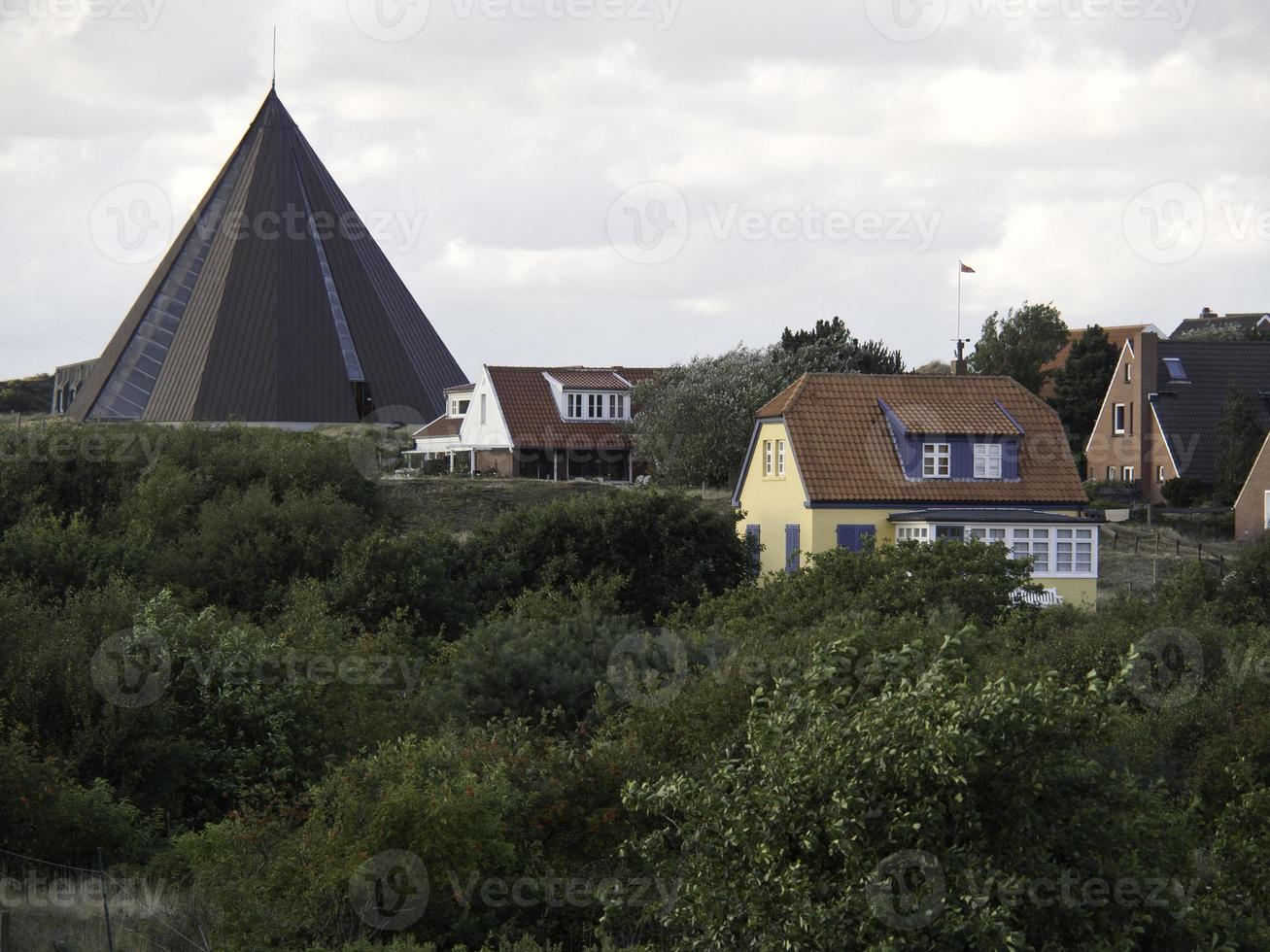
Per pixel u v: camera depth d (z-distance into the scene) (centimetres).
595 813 6253
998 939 3509
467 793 5847
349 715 8519
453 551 14662
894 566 11319
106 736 7212
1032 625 10119
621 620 11781
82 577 12181
